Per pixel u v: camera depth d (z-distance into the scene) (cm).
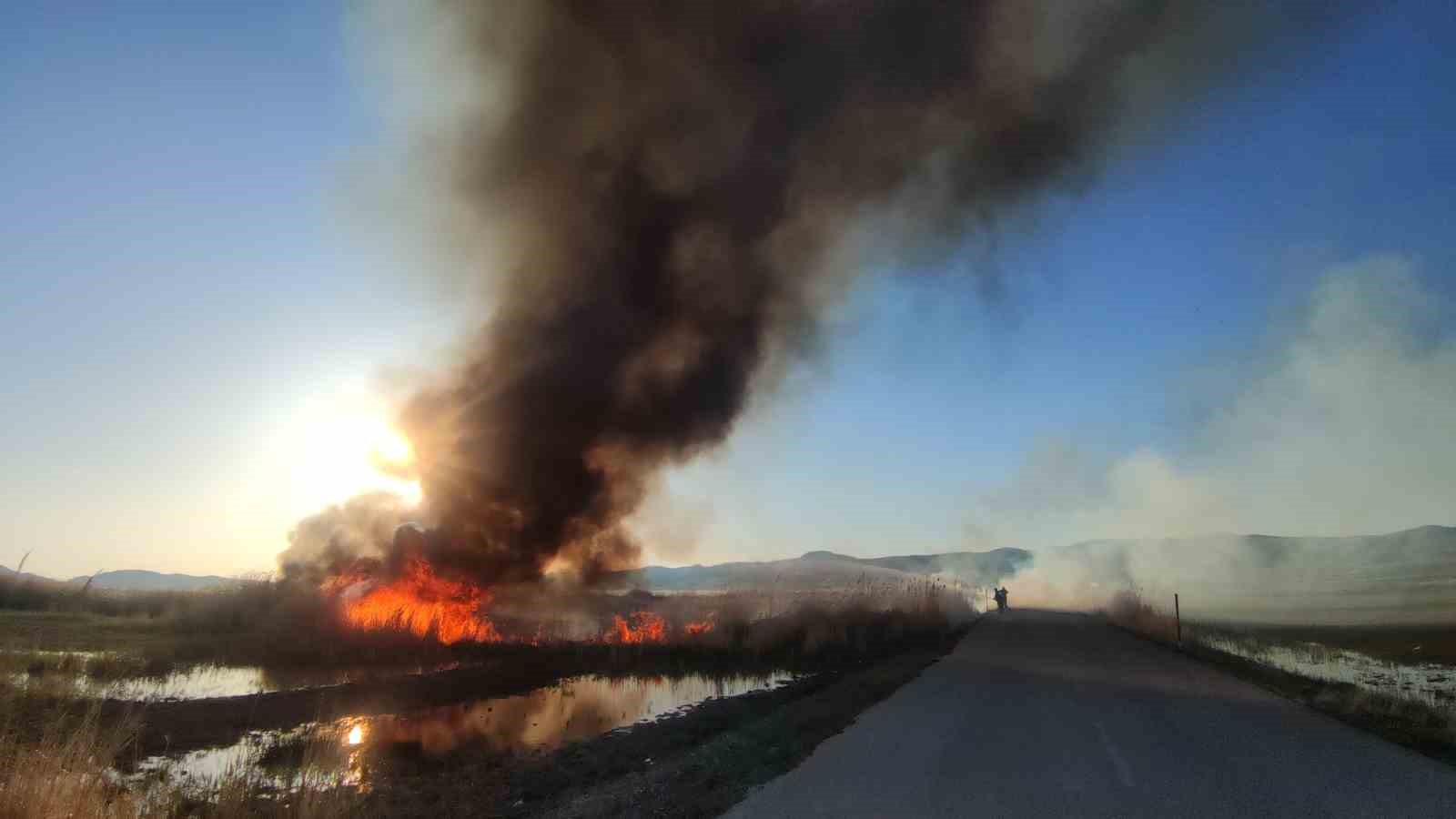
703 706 1353
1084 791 700
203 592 2444
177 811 725
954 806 656
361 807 770
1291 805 652
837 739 941
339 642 1967
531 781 885
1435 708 1091
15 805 589
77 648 1675
